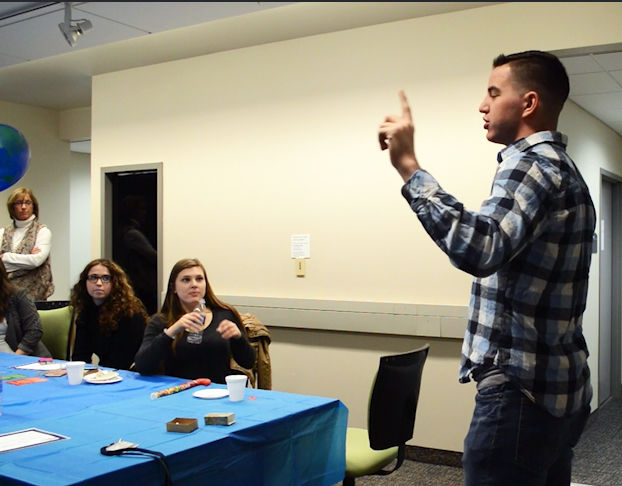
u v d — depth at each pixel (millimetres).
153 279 5371
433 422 4082
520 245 1325
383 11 4008
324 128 4477
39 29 3305
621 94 4801
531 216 1334
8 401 2473
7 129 3812
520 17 3820
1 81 5797
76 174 8992
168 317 3125
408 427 2727
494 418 1439
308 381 4527
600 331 5680
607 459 4215
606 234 6020
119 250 5543
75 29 3047
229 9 2877
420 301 4121
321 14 4055
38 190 6902
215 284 4941
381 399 2541
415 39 4145
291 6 3895
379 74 4270
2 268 3859
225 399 2443
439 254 4062
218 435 1946
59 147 7117
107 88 5508
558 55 3838
